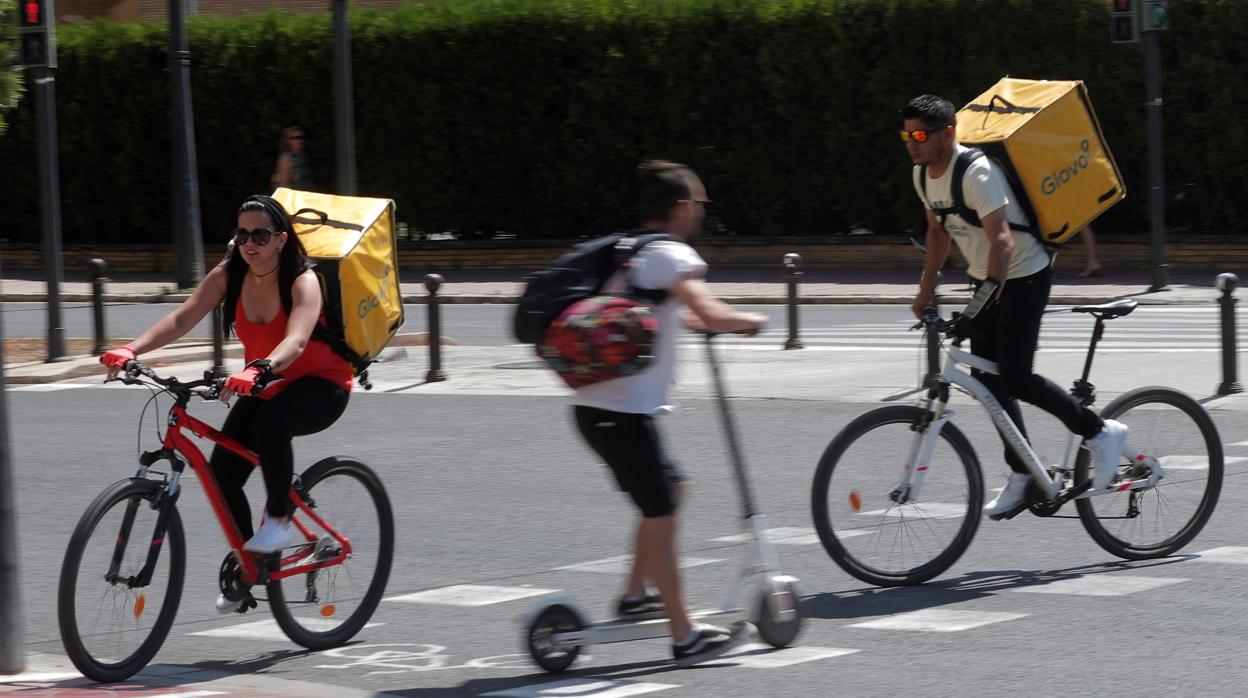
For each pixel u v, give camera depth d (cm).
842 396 1900
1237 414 1694
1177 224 3469
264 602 1068
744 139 3728
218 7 5069
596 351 808
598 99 3788
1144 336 2436
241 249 877
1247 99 3325
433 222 3981
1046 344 2367
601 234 3891
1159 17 3000
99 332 2444
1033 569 1081
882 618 961
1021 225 1031
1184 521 1105
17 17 2520
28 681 867
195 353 2406
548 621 859
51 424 1861
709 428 1706
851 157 3638
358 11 3956
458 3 3909
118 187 4153
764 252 3741
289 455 889
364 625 966
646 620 870
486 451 1608
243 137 4025
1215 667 835
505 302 3325
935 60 3531
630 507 1334
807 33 3622
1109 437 1057
